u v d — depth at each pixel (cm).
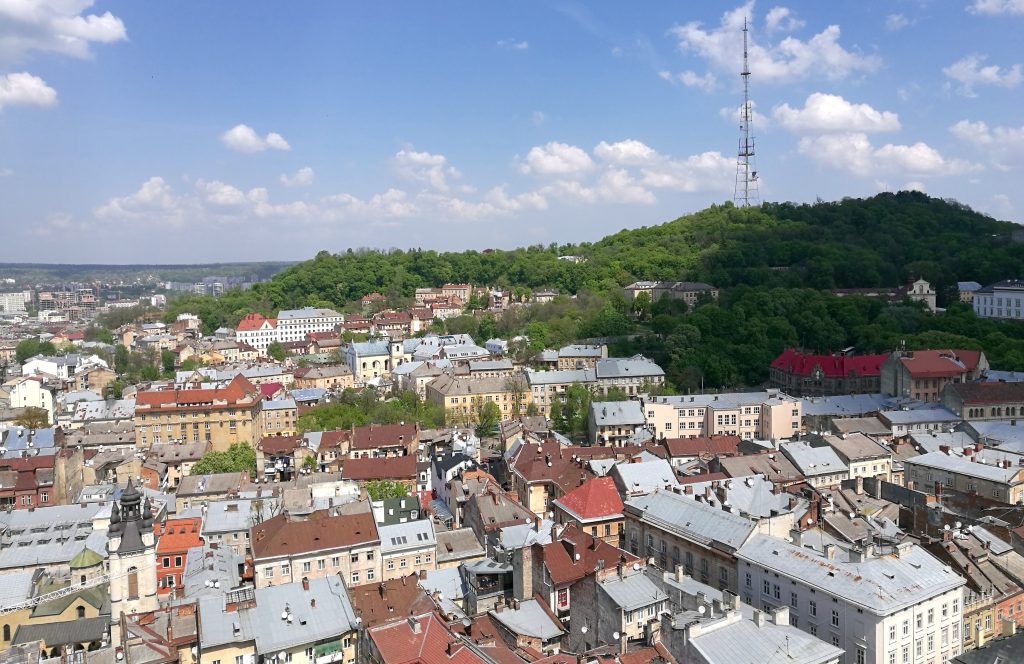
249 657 10294
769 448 19338
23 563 14325
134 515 12269
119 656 10056
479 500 15375
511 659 8881
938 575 10388
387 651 9000
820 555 10950
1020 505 14888
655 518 13725
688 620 8956
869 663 9556
